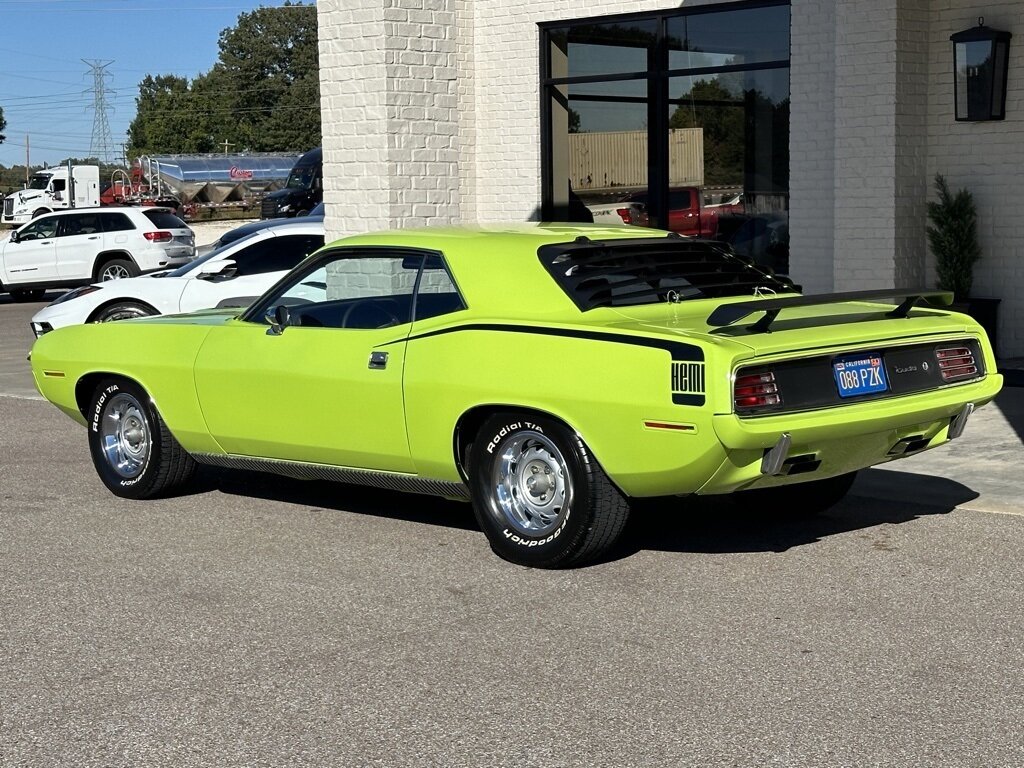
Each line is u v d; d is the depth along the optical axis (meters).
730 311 5.64
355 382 6.76
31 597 6.11
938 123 11.54
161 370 7.69
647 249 6.80
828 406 5.84
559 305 6.24
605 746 4.28
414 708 4.66
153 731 4.52
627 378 5.78
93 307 13.84
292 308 7.19
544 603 5.82
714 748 4.24
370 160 12.02
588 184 13.95
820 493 7.08
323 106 12.28
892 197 11.27
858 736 4.30
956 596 5.77
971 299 11.42
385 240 6.92
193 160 63.19
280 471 7.43
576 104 13.94
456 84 12.34
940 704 4.56
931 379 6.29
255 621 5.68
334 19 12.09
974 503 7.39
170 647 5.37
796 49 12.08
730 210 12.95
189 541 7.08
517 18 14.05
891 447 6.26
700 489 5.86
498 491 6.38
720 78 12.85
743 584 6.02
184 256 25.25
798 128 12.18
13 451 9.88
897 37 11.11
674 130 13.27
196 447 7.70
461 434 6.48
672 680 4.85
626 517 6.14
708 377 5.55
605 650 5.20
